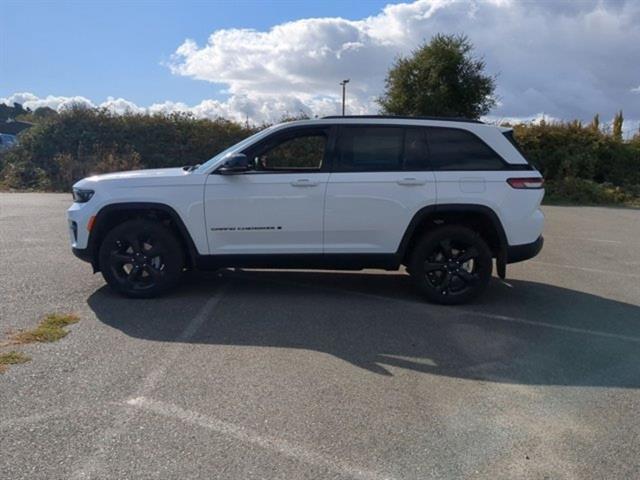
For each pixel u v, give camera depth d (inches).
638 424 137.3
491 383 160.1
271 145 237.6
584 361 178.9
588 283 287.1
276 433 128.2
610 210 685.9
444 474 114.2
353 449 122.6
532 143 850.1
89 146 833.5
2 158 847.7
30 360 166.7
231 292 251.1
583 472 116.3
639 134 908.0
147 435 125.6
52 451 118.3
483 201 230.8
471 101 994.7
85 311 217.2
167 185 230.8
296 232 232.8
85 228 232.2
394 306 235.5
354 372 165.0
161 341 186.4
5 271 276.4
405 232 233.3
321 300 241.8
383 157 234.4
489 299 251.3
